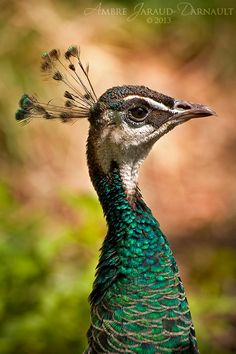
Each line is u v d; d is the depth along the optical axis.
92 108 6.75
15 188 14.14
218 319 10.58
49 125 14.64
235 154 15.50
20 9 15.00
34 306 8.80
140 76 15.88
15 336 8.34
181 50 16.98
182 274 12.08
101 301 6.36
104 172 6.70
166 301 6.27
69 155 14.59
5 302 8.70
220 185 14.90
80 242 9.41
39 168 14.44
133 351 6.17
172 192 14.76
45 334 8.41
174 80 16.33
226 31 17.11
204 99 16.16
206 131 15.82
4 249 8.94
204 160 15.33
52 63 6.95
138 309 6.24
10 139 14.29
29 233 9.68
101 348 6.24
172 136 15.54
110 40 16.09
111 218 6.62
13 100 14.20
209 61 16.89
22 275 8.82
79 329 8.51
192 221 14.17
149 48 16.70
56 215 13.76
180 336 6.24
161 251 6.43
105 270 6.45
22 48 14.53
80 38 15.26
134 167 6.72
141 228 6.49
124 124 6.66
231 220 14.12
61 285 8.99
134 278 6.31
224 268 11.34
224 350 10.27
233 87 16.56
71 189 13.64
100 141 6.68
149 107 6.71
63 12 15.53
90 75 14.91
